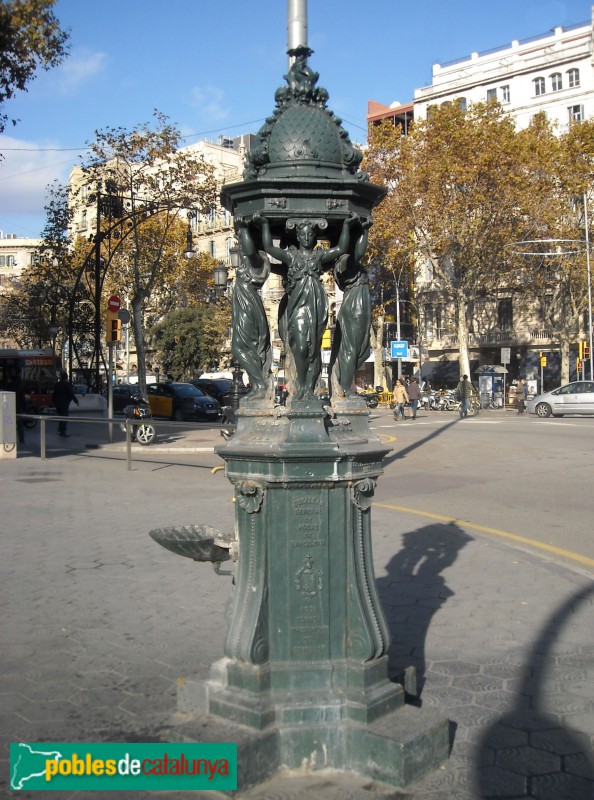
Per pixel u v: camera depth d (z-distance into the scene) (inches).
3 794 124.3
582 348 1530.5
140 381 1315.2
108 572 261.4
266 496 130.9
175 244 1742.1
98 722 147.3
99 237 1290.6
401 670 145.9
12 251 3954.2
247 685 129.2
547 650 187.0
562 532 338.0
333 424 136.6
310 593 130.6
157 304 2037.4
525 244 1518.2
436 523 346.9
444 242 1453.0
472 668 175.3
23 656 183.5
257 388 142.7
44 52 594.9
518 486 474.3
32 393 1486.2
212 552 147.3
